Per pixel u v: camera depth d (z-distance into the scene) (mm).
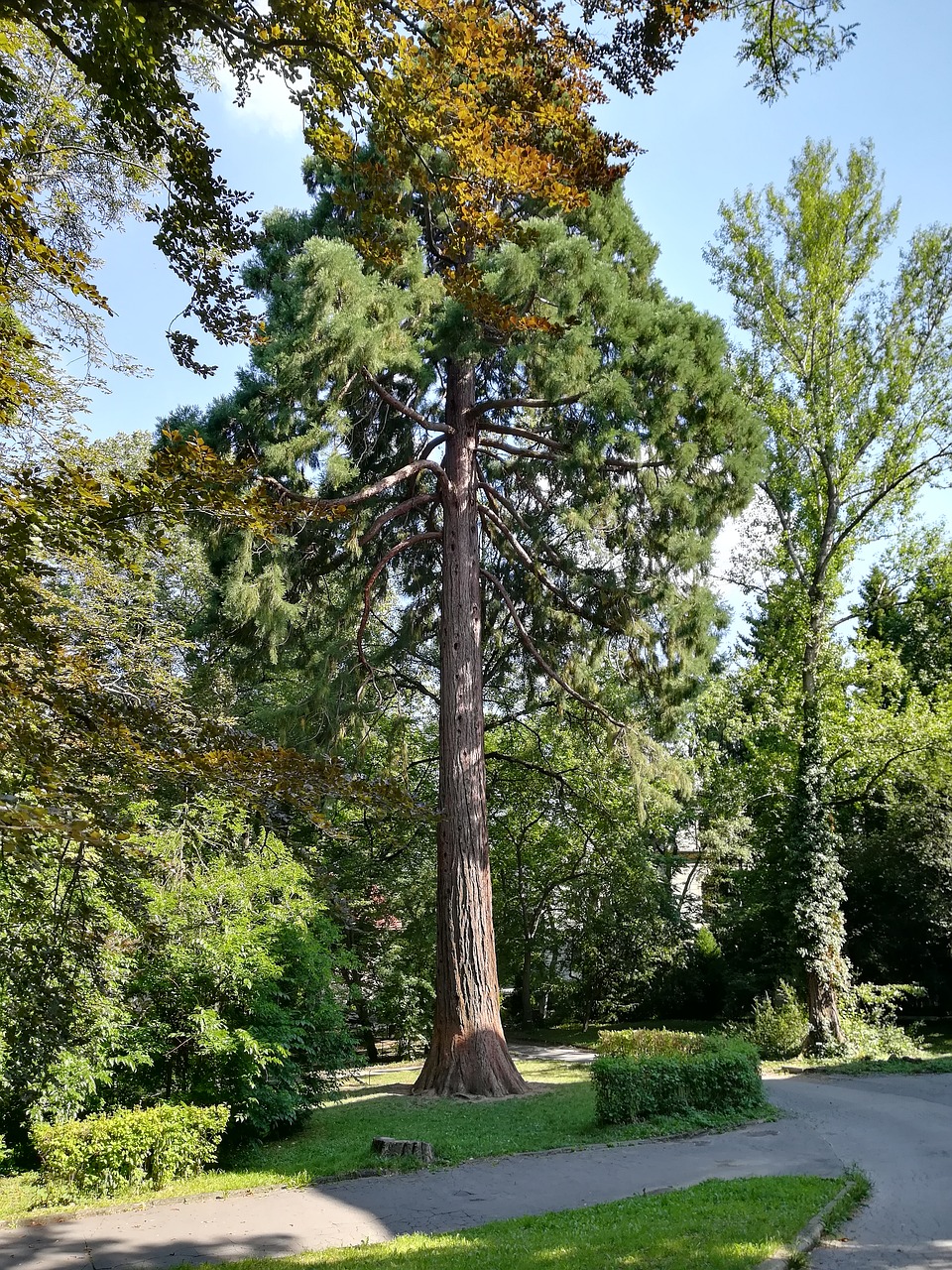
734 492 17312
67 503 4645
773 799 26219
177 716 5812
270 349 13945
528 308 14883
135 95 4988
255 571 15305
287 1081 11570
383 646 21641
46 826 3777
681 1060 12586
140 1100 10531
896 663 25062
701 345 17016
